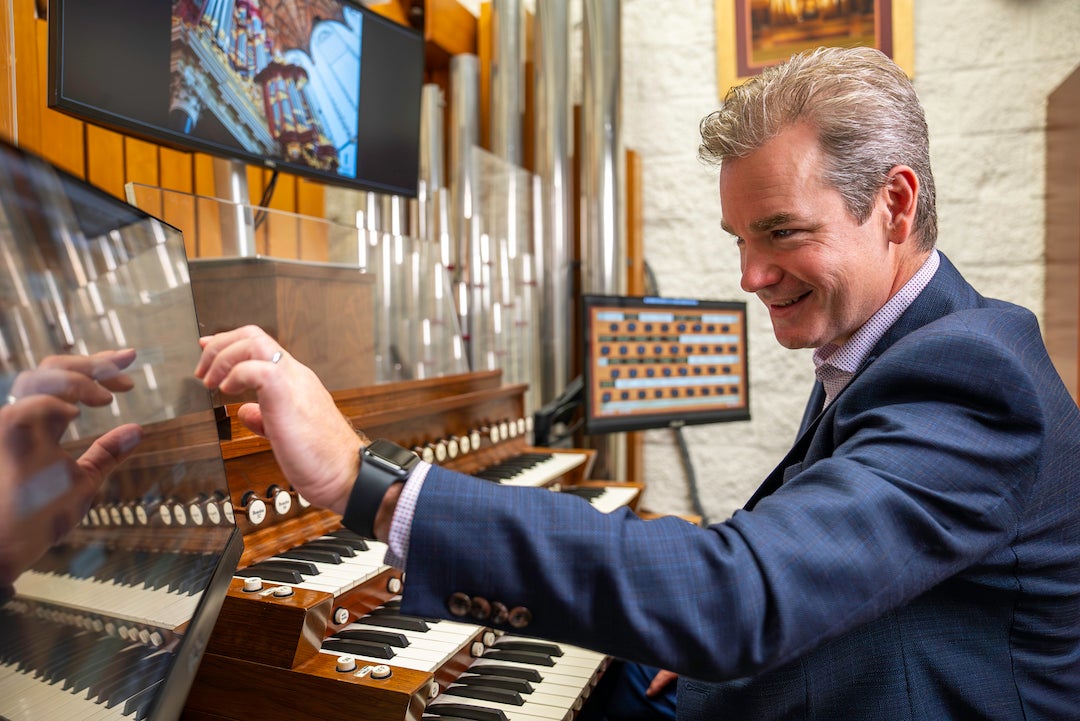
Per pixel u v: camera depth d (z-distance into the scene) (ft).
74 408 1.56
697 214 7.55
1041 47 6.55
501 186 6.72
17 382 1.38
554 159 7.15
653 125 7.64
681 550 1.87
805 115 2.38
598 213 7.04
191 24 3.84
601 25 6.98
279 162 4.43
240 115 4.16
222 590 2.29
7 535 1.33
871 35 6.88
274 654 2.60
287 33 4.42
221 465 2.43
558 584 1.83
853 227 2.43
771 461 7.42
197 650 2.07
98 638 1.62
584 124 7.13
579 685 3.07
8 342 1.36
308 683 2.54
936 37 6.80
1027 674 2.46
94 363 1.65
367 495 1.90
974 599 2.47
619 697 4.38
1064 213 6.13
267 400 1.87
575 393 6.32
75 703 1.54
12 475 1.35
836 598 1.86
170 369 2.09
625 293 7.27
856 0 6.90
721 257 7.51
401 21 7.20
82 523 1.57
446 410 4.73
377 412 4.09
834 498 1.96
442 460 4.57
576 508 1.94
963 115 6.76
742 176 2.45
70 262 1.60
